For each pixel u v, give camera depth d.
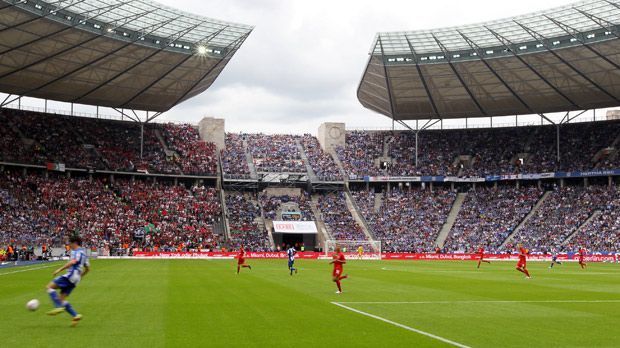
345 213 89.62
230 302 22.42
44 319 17.44
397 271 47.53
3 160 73.38
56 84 74.56
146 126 93.69
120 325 16.44
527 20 66.06
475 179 91.69
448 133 101.38
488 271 48.66
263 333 15.30
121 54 68.06
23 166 75.50
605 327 17.17
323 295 25.66
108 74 73.00
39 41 60.53
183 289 27.97
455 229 85.62
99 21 60.78
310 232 84.19
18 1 52.12
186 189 87.25
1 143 74.94
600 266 60.91
